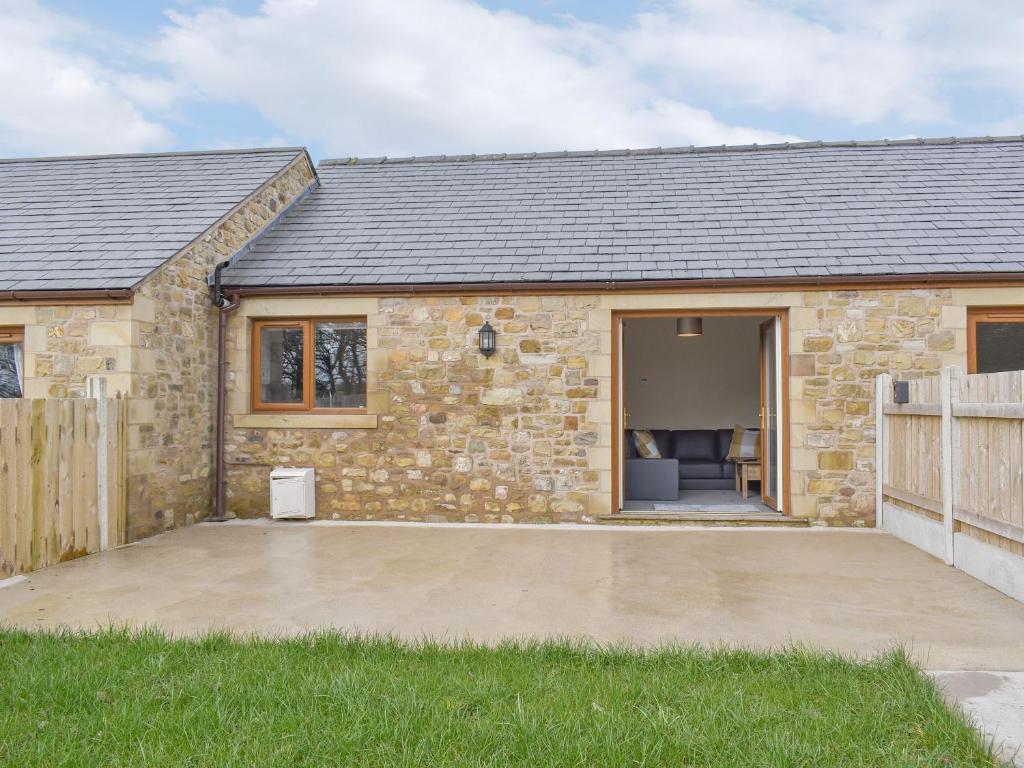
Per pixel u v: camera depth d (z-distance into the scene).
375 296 7.89
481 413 7.76
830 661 3.42
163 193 8.88
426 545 6.53
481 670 3.35
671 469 9.05
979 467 5.22
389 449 7.86
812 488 7.39
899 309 7.31
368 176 11.09
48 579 5.29
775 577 5.32
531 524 7.62
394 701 2.94
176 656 3.52
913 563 5.74
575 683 3.18
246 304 8.10
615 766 2.48
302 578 5.32
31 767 2.49
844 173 9.71
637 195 9.59
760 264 7.54
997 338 7.38
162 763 2.51
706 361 12.00
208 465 7.99
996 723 2.82
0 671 3.35
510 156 11.34
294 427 7.98
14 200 8.88
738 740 2.64
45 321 6.76
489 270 7.85
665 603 4.64
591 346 7.64
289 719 2.80
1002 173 9.23
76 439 6.01
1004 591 4.84
